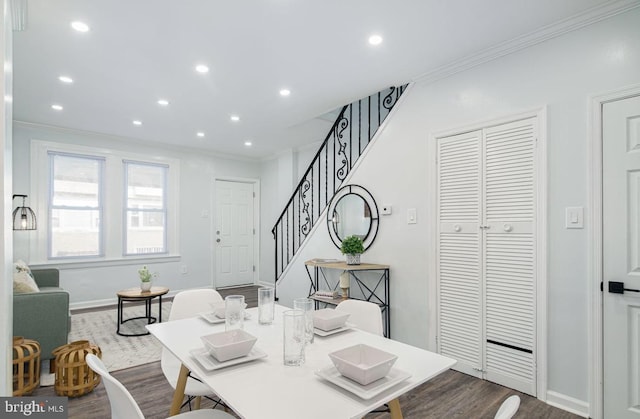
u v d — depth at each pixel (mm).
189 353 1354
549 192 2285
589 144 2127
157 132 4828
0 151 927
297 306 1503
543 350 2273
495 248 2535
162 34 2352
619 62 2031
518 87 2441
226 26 2266
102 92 3354
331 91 3365
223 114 4043
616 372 2010
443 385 2504
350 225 3664
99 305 4898
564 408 2170
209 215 6086
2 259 952
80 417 2115
